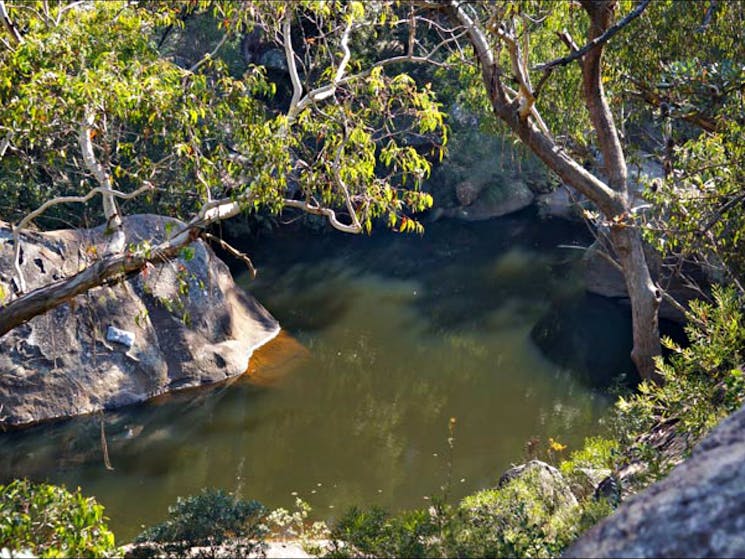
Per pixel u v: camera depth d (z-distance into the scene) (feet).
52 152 33.30
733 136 34.83
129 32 35.01
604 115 46.55
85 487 43.39
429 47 88.43
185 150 30.81
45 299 30.78
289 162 31.94
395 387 58.39
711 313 30.83
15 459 46.19
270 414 53.26
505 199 101.45
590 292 77.25
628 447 31.68
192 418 52.11
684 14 52.85
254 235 92.43
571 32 54.95
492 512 23.76
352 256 88.94
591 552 11.58
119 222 31.94
